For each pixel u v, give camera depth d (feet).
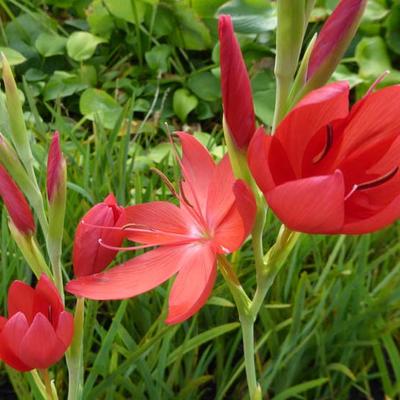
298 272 1.13
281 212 0.50
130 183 1.27
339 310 1.07
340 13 0.55
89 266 0.62
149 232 0.64
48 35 1.83
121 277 0.61
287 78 0.57
